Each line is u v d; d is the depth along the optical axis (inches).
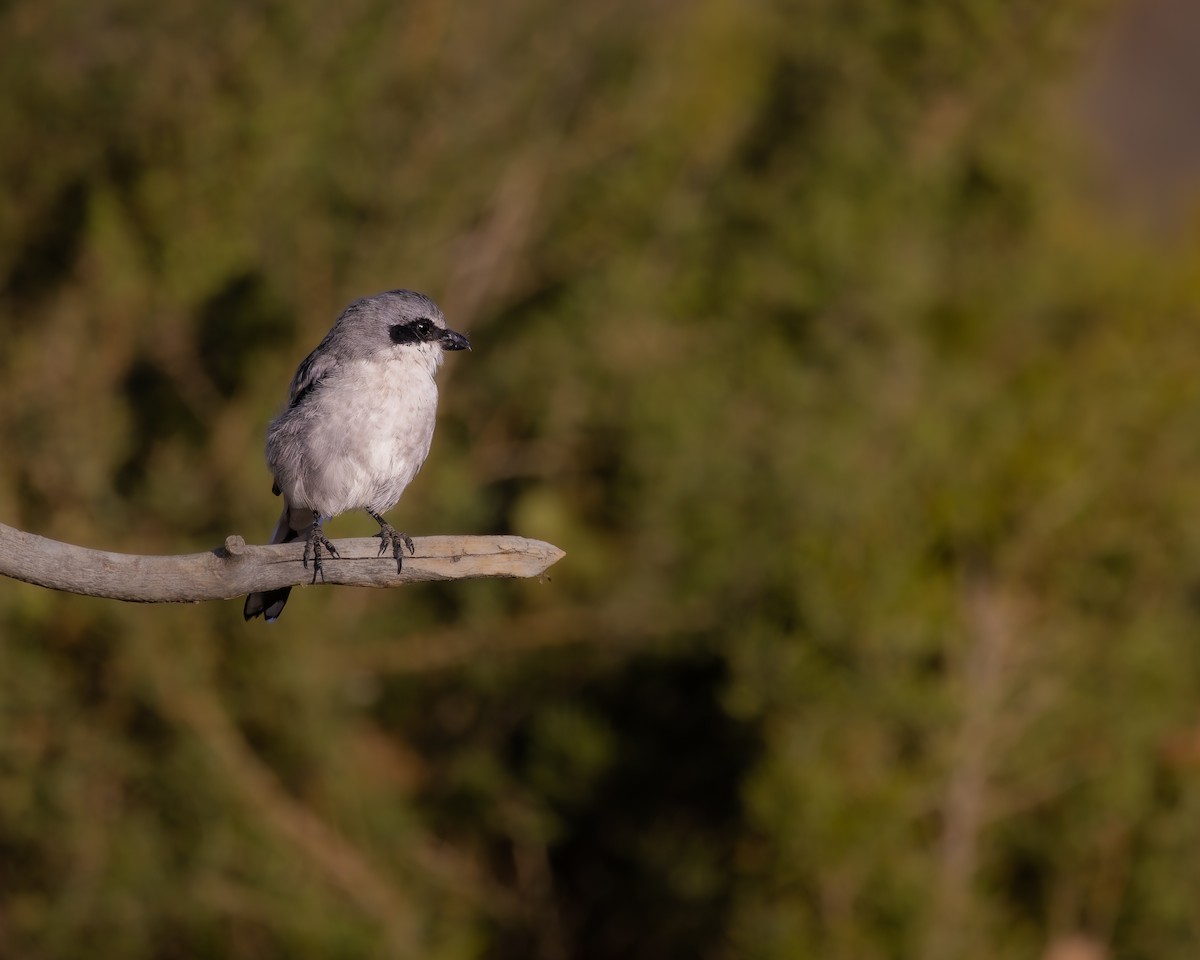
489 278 573.0
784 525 494.0
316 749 473.4
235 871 452.1
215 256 492.1
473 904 509.7
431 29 526.0
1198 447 407.2
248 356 506.0
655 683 529.3
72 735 453.7
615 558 545.3
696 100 604.4
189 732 447.8
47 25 513.7
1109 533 400.2
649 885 487.5
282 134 492.1
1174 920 409.1
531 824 506.3
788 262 551.8
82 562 253.8
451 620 539.5
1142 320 437.7
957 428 434.6
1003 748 397.4
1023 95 562.9
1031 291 511.8
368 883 463.5
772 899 406.6
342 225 515.2
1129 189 571.2
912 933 383.9
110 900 449.7
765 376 543.5
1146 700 402.9
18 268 526.0
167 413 523.8
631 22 570.6
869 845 386.6
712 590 508.7
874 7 568.7
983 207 570.3
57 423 460.8
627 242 579.8
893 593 396.5
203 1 502.0
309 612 477.1
